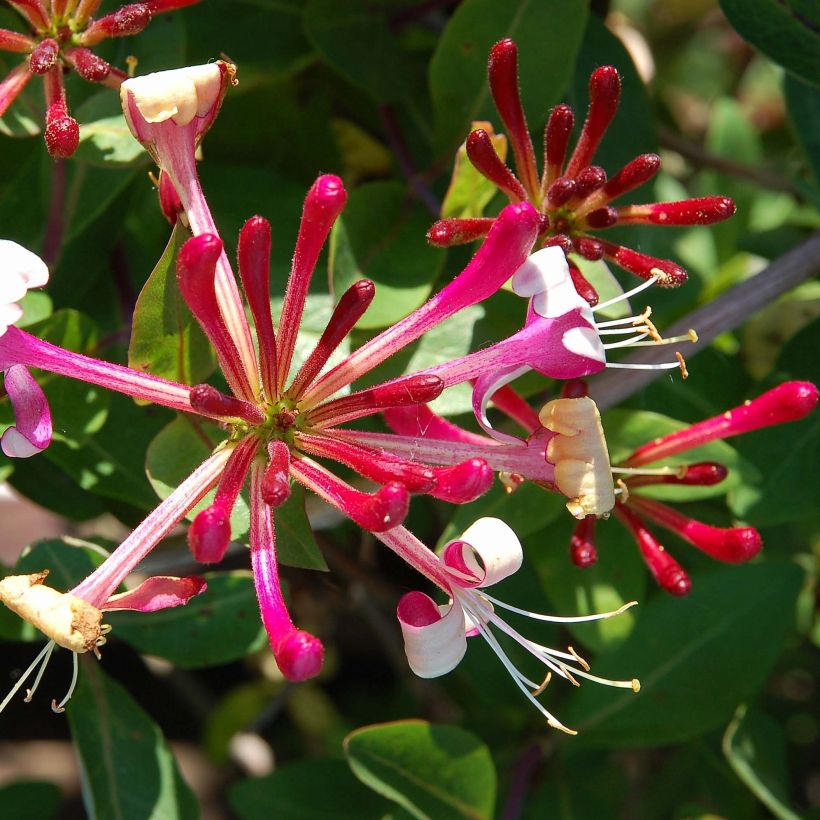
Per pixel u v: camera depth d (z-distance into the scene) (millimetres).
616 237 332
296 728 516
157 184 288
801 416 295
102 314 335
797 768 497
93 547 310
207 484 268
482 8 318
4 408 306
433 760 317
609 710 333
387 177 372
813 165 354
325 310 313
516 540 268
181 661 320
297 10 343
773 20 323
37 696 493
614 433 317
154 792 316
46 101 304
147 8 290
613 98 289
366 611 451
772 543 398
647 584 368
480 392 272
